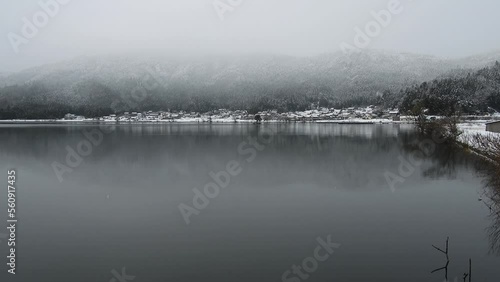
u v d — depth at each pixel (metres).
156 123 181.75
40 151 61.94
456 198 28.83
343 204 28.08
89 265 18.42
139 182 37.16
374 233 21.78
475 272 16.67
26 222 24.88
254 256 19.05
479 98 137.88
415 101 142.12
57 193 32.75
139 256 19.30
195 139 84.12
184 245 20.69
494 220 23.45
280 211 26.61
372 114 187.12
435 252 18.86
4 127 135.62
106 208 28.08
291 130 116.25
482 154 43.84
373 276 16.58
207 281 16.56
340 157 53.38
